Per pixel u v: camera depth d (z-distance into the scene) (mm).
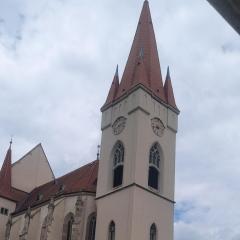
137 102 67438
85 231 65188
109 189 66125
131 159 64125
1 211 84375
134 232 58625
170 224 64688
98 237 63281
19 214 78812
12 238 75562
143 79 70062
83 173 75562
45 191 81562
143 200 62031
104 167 68875
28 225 68812
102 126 72938
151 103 69500
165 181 67062
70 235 65812
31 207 75250
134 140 65000
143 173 63750
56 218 66875
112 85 75938
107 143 70438
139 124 65875
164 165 67812
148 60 74938
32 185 94188
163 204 65000
